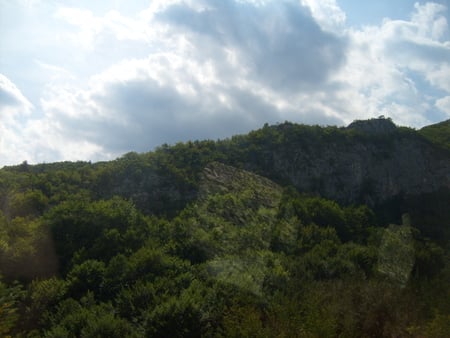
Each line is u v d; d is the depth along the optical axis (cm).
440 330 1112
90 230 3534
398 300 1278
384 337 1224
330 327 1125
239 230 2173
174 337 2019
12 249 3275
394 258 1933
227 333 1307
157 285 2439
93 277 2828
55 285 2759
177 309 2045
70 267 3180
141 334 2131
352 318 1219
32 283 2808
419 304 1288
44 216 3709
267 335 1170
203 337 1833
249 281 1719
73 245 3409
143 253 2800
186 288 2369
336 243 2186
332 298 1315
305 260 1839
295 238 2103
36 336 2289
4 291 2392
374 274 1719
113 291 2742
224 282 2034
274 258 1859
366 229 2770
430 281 1533
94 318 2283
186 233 2766
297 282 1622
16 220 3638
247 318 1247
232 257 2039
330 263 1819
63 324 2322
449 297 1321
